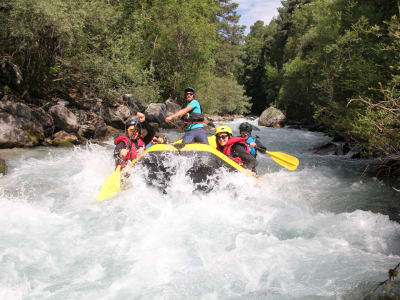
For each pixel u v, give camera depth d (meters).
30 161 7.30
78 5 11.98
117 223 4.03
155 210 4.37
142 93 15.09
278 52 45.19
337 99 11.47
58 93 13.30
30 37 10.40
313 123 25.47
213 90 30.98
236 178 4.89
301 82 25.23
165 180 4.72
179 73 23.41
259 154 10.23
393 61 7.42
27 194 5.05
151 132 5.89
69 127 10.24
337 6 13.00
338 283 2.87
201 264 3.18
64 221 4.08
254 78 53.47
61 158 7.76
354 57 9.20
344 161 9.22
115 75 13.12
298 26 36.53
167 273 3.03
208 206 4.53
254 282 2.92
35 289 2.76
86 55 12.73
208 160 4.77
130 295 2.71
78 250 3.40
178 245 3.53
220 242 3.62
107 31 13.92
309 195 5.64
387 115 5.86
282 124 26.22
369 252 3.46
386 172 7.45
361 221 4.29
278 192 5.33
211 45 24.56
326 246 3.57
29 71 11.62
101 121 11.74
